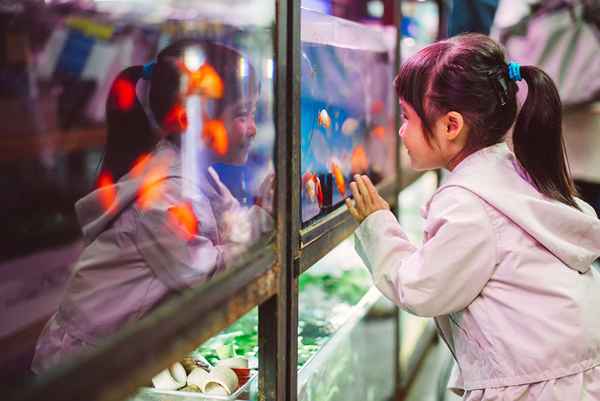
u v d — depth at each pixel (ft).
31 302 2.78
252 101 4.14
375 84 7.00
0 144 2.64
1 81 2.64
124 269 3.21
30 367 2.58
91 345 2.79
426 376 10.41
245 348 5.74
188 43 3.61
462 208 4.75
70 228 2.99
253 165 4.17
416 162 5.33
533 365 4.61
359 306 7.39
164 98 3.50
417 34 10.41
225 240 3.92
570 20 11.86
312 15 5.12
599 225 4.92
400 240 5.09
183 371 5.07
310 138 5.07
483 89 4.92
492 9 12.14
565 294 4.66
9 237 2.70
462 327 4.96
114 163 3.21
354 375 7.02
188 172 3.68
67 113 2.95
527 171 5.09
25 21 2.73
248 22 4.06
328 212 5.54
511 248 4.71
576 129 11.98
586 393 4.62
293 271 4.64
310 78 5.06
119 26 3.18
